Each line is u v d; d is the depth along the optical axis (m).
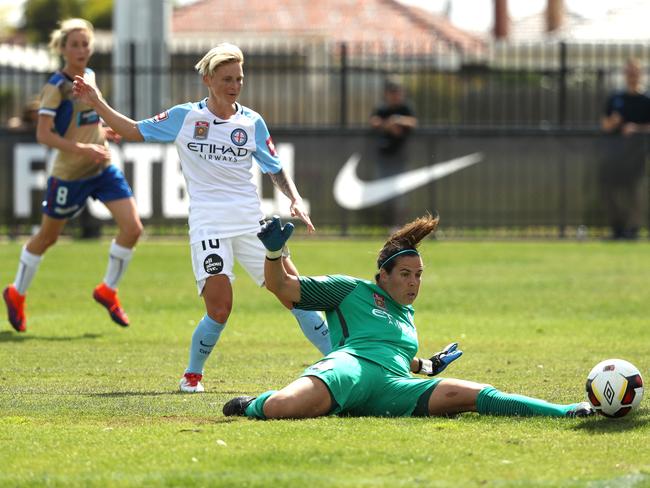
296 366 27.08
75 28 31.59
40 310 37.59
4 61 75.88
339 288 20.72
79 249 57.25
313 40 113.75
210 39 113.44
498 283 45.34
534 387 23.88
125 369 26.48
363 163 61.88
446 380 20.09
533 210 62.72
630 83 63.03
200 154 23.91
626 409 19.22
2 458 16.91
